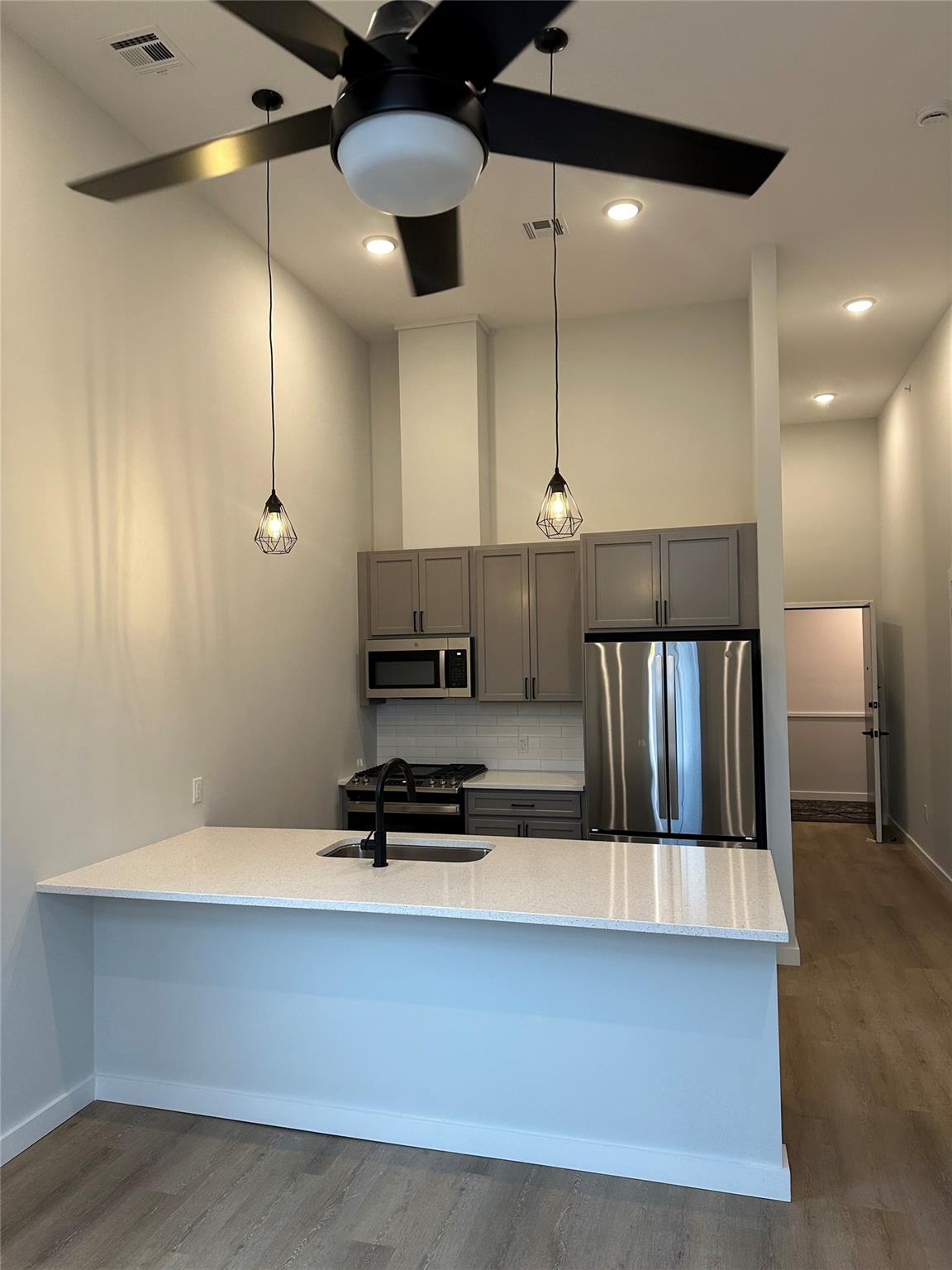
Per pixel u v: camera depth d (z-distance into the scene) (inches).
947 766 222.2
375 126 63.8
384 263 180.4
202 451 151.4
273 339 177.0
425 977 111.3
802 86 126.2
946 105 130.1
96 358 126.2
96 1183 104.0
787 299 203.5
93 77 121.6
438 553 208.5
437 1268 88.7
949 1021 147.9
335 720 199.6
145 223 137.9
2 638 108.7
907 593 269.1
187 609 146.0
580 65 121.3
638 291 198.4
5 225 110.3
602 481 213.0
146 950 122.5
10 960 109.7
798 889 231.9
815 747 355.3
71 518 120.6
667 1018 103.1
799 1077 129.6
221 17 110.2
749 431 203.5
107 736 126.6
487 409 218.7
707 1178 101.2
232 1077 118.9
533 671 201.9
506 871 113.8
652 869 114.0
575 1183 102.8
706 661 177.0
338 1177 104.7
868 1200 99.3
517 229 166.6
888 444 295.0
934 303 206.4
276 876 114.3
